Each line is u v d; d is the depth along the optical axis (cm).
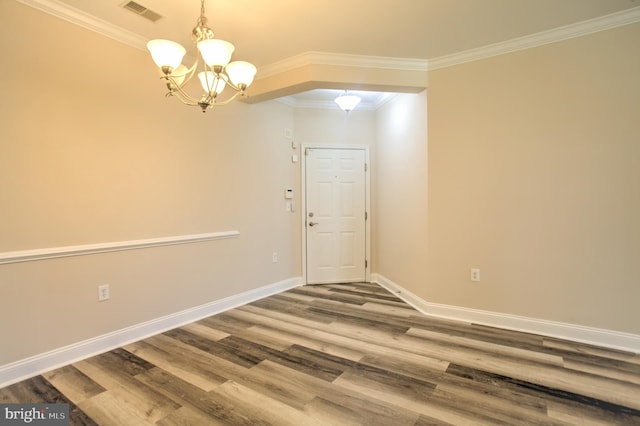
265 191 409
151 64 288
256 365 235
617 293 260
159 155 295
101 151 256
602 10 244
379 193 471
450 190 323
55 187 231
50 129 229
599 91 262
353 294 416
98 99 254
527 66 287
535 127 286
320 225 468
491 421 174
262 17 248
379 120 467
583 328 272
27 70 218
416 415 180
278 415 181
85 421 176
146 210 286
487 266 309
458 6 236
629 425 171
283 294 417
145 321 286
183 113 314
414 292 370
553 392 200
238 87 184
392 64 323
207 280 339
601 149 263
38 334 224
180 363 238
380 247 471
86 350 248
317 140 464
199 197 329
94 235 252
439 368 229
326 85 323
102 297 257
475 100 309
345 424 173
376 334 289
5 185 210
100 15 243
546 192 283
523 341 272
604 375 219
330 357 246
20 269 216
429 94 330
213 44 157
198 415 181
